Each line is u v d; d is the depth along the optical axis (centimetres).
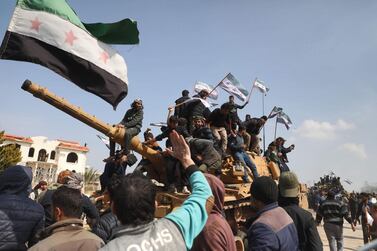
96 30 652
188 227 246
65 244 298
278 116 1939
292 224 362
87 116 841
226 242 339
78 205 332
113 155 946
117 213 241
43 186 1154
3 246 359
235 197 1002
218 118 1180
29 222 380
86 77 620
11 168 398
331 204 1114
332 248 1098
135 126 929
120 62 666
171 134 310
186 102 1209
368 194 1344
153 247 223
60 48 594
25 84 736
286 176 445
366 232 1311
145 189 241
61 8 606
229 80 1435
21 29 565
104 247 220
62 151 5475
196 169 295
